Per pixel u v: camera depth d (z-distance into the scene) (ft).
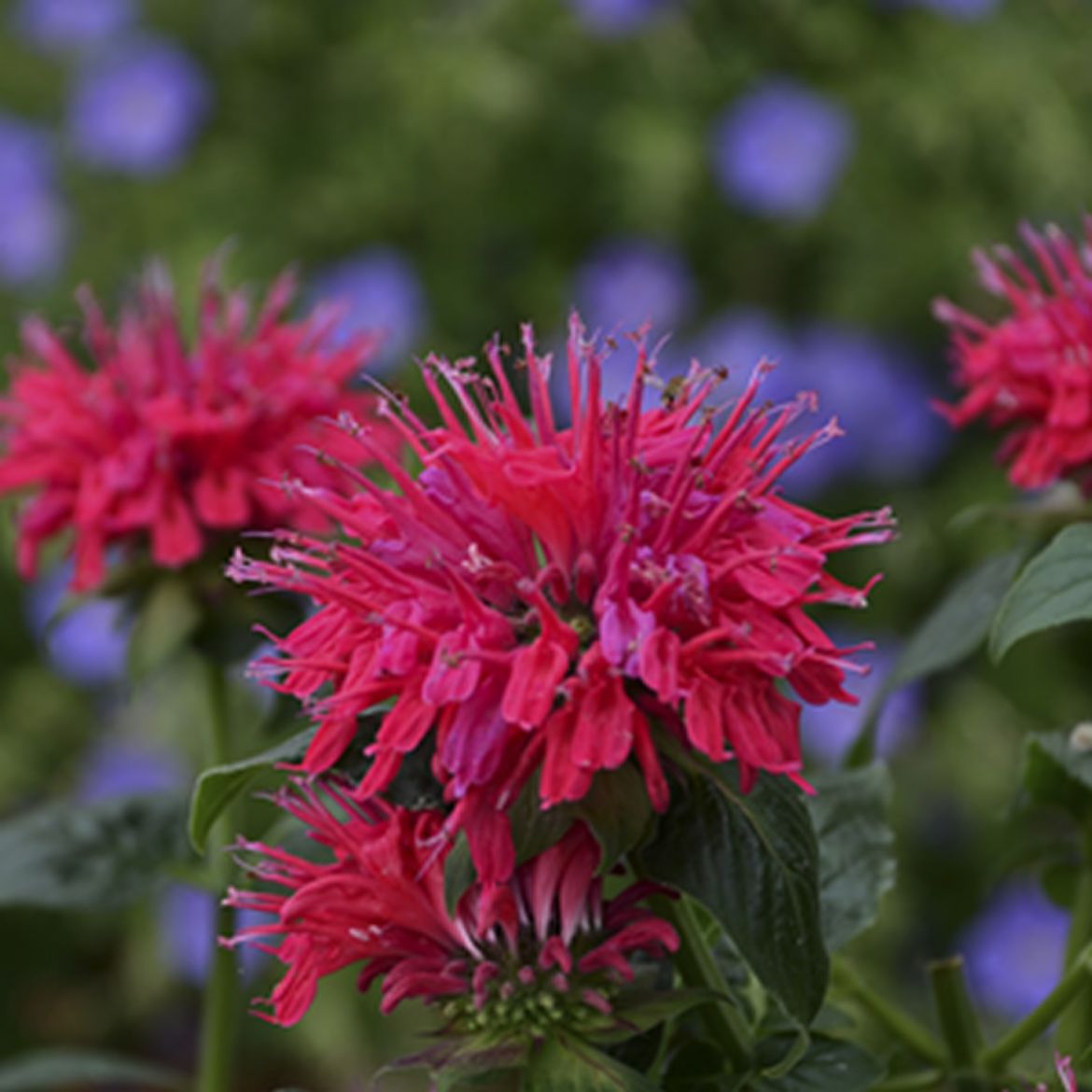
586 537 1.99
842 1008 2.86
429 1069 2.06
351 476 2.00
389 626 1.90
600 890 2.08
